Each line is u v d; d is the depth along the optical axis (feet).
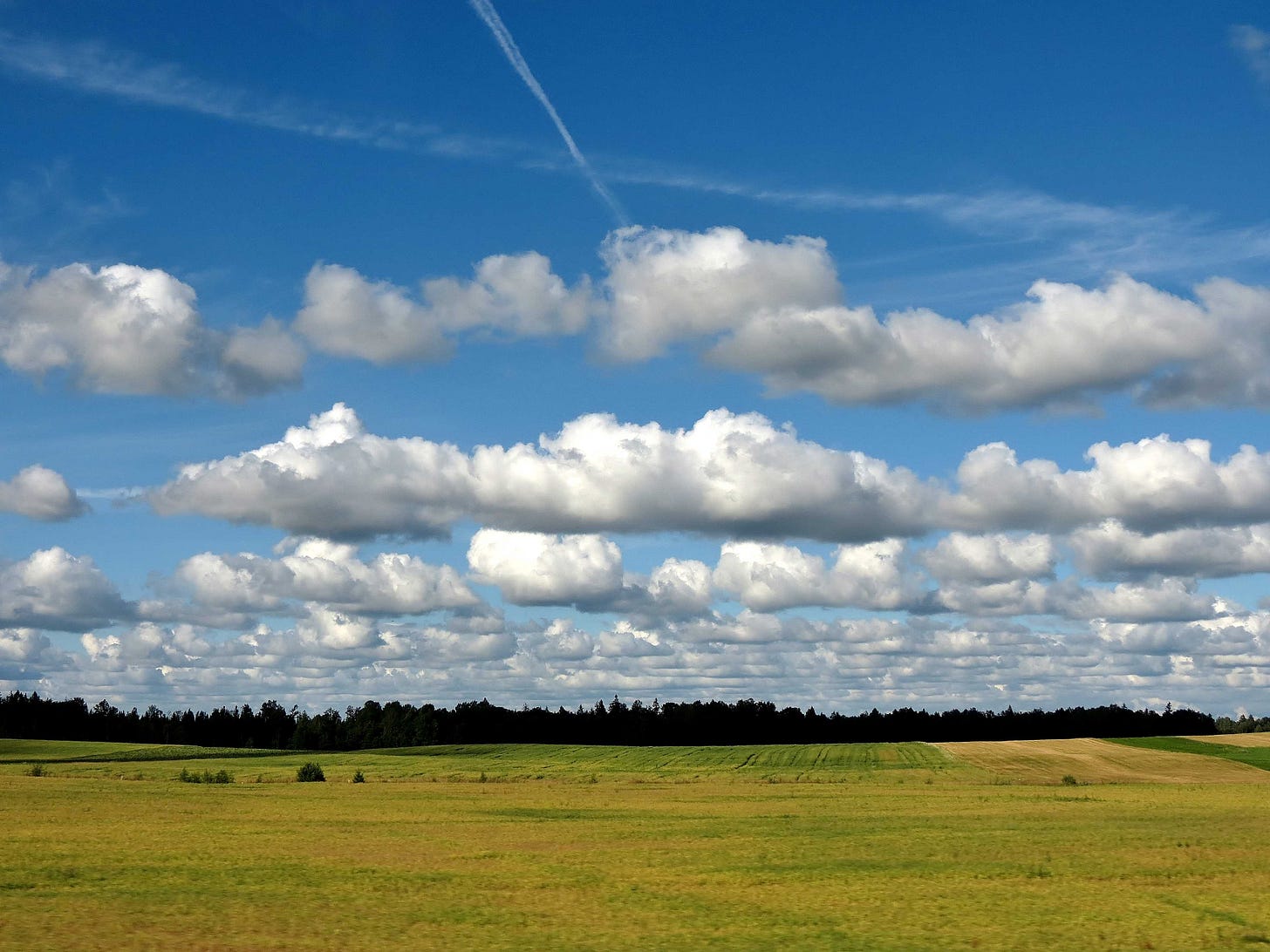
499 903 119.14
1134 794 285.23
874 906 118.32
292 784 325.62
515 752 497.05
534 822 206.18
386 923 107.55
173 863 144.87
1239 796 277.44
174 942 97.76
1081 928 106.83
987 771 390.42
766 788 313.53
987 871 142.20
